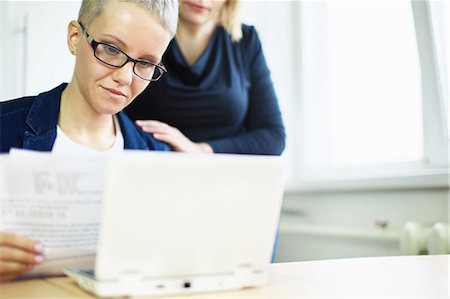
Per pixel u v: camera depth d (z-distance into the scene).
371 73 2.01
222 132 1.63
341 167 2.06
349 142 2.11
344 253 1.85
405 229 1.52
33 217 0.59
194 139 1.60
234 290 0.60
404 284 0.65
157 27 0.84
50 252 0.61
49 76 1.63
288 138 2.25
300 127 2.24
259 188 0.58
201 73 1.53
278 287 0.63
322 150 2.22
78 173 0.58
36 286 0.60
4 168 0.57
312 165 2.21
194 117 1.57
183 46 1.53
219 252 0.58
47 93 1.01
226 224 0.57
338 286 0.64
